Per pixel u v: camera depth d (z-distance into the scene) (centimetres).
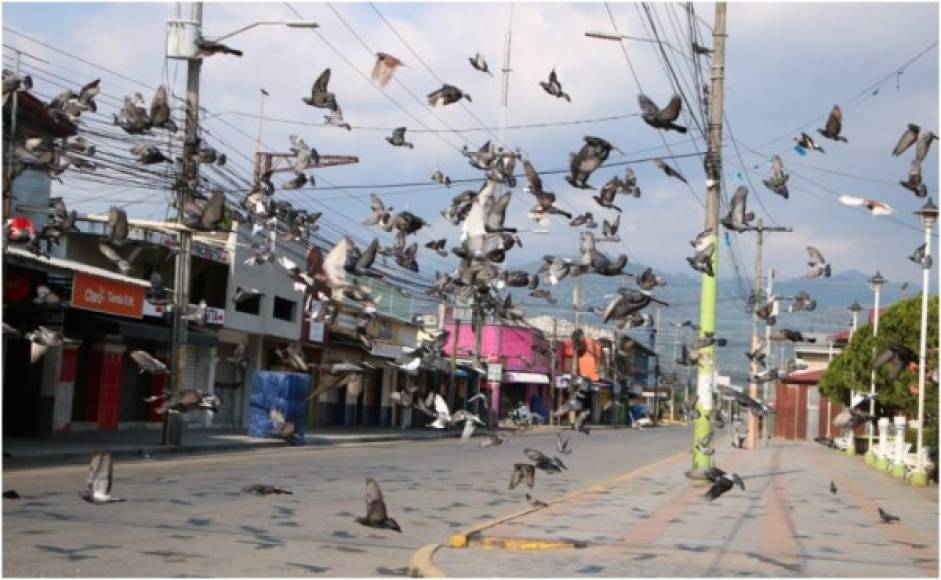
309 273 1328
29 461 2055
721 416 2028
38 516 1220
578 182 1034
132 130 1229
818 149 1072
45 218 2486
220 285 3559
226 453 2741
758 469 2850
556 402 7219
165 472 1953
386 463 2555
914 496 2081
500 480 2141
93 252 2950
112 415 3125
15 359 2667
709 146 1981
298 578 942
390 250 1288
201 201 2258
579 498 1733
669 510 1577
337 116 1180
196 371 3519
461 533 1203
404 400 1358
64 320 2619
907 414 3503
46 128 2098
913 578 1008
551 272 1147
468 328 6988
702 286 1988
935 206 1891
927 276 2527
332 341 4453
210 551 1054
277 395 3316
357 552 1111
